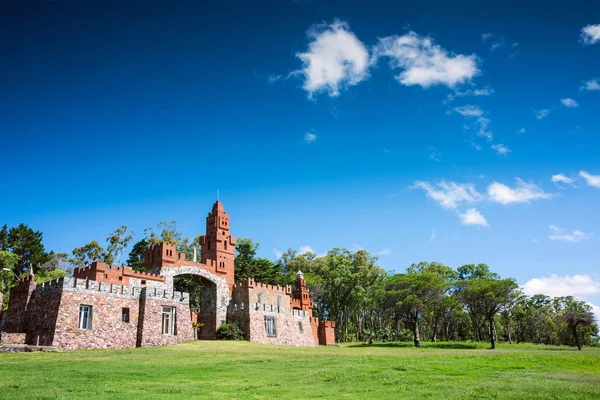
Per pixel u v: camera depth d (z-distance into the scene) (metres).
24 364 30.45
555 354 42.59
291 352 45.75
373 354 45.56
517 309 107.94
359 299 100.25
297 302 79.00
